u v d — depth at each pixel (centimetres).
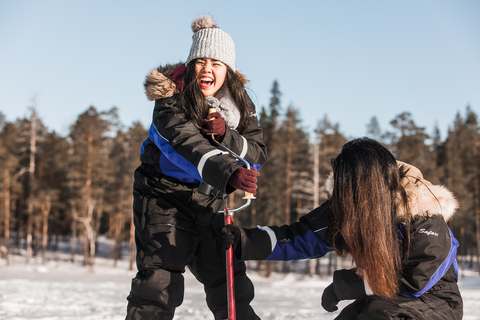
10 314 450
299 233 239
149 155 239
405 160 3491
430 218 206
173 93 230
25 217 4534
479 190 4003
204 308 574
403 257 204
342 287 221
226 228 219
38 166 4500
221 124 221
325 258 4184
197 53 240
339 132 3672
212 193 214
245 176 194
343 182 210
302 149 3422
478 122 4916
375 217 201
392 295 206
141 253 233
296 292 1062
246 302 252
